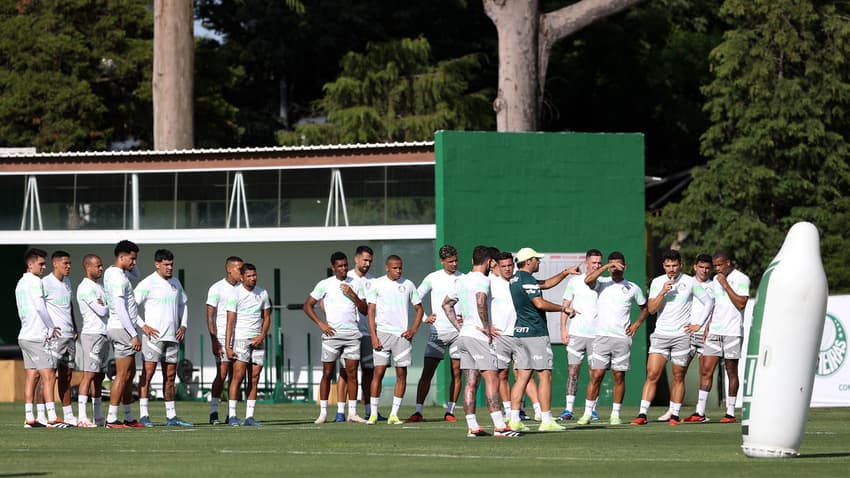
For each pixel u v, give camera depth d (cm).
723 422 5328
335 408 6762
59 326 5072
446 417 5528
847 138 10906
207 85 11975
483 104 11912
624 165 7000
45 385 5056
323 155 7338
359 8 12475
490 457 3509
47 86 11256
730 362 5369
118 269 5066
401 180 7212
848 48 10481
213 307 5275
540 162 6906
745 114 10612
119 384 5069
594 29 12638
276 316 7531
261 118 12862
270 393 7694
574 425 5100
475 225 6819
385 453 3659
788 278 3328
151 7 12838
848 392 6362
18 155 7800
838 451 3691
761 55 10550
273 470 3117
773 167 10688
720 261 5344
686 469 3089
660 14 12762
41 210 7788
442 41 12575
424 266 7200
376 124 11638
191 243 7912
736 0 10656
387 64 11788
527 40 9038
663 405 6944
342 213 7319
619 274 5134
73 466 3262
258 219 7475
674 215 10819
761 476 2898
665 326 5166
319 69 13000
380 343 5347
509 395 4794
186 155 7600
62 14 11575
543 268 6850
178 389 7650
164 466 3247
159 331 5100
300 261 8088
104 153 7669
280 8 12406
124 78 11869
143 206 7675
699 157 13275
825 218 10500
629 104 13100
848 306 6375
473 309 4322
